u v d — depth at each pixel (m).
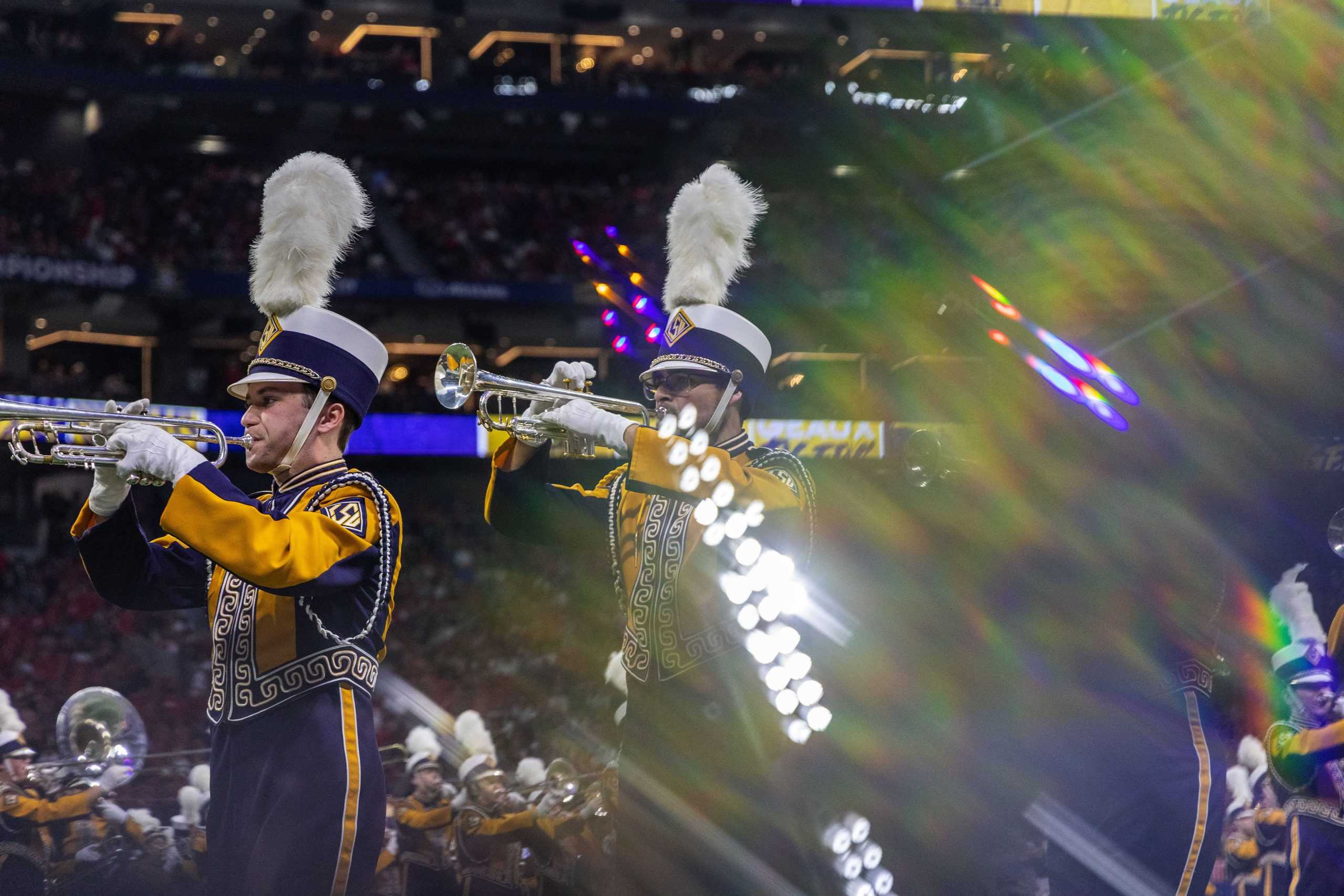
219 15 28.55
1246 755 7.81
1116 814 3.76
